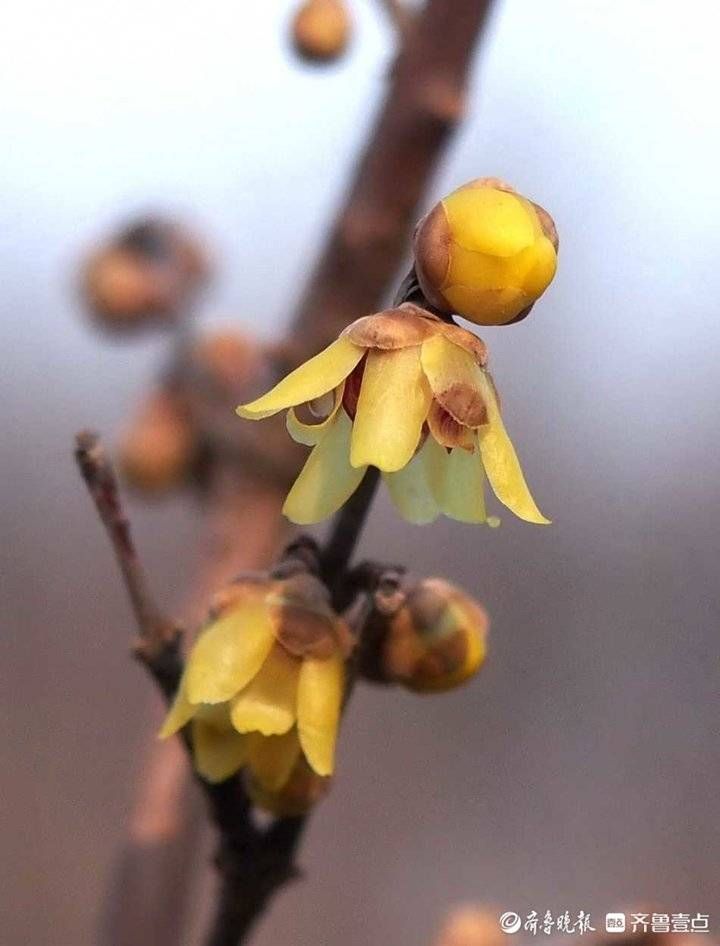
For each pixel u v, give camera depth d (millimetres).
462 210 231
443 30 257
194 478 274
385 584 236
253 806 238
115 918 251
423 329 233
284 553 241
